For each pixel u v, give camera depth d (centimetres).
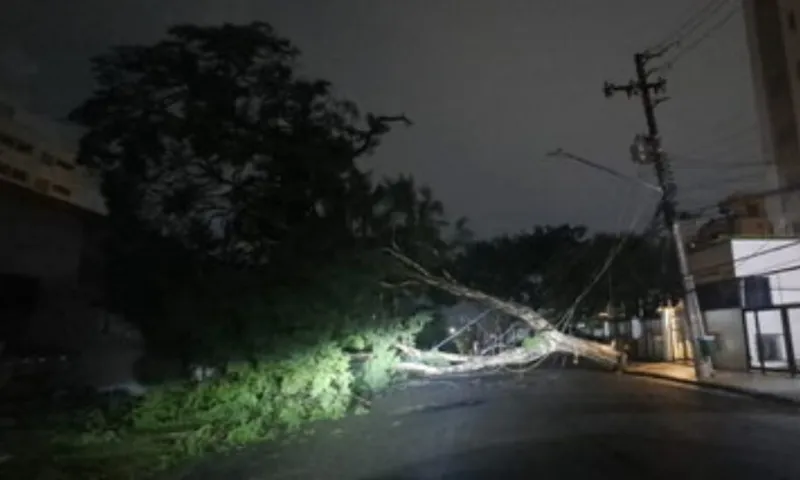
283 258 1894
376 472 1141
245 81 2108
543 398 2202
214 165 2064
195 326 1838
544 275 4950
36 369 2091
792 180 4219
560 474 1034
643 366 3384
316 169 2047
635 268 4169
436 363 2545
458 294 2369
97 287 2430
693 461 1103
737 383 2298
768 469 1037
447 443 1398
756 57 4559
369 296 2005
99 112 2045
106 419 1767
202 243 2014
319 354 1892
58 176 2602
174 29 2064
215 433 1642
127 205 2019
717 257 3034
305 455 1359
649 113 2603
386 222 2139
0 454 1423
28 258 2302
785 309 2489
